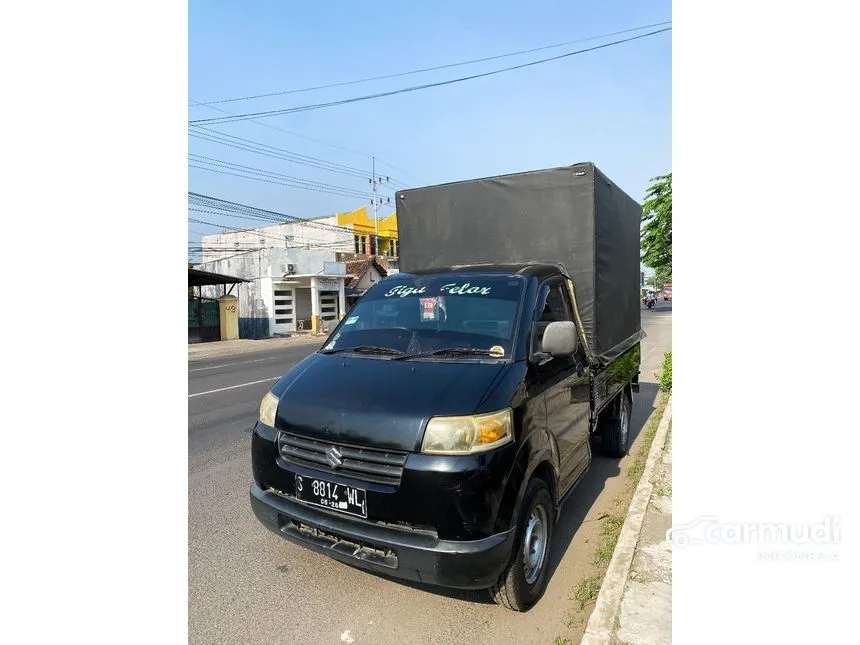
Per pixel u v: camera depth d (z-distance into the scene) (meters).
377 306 3.76
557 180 4.37
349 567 3.37
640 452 5.66
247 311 26.73
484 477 2.46
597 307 4.38
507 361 3.02
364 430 2.62
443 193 4.86
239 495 4.54
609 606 2.74
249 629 2.78
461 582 2.42
